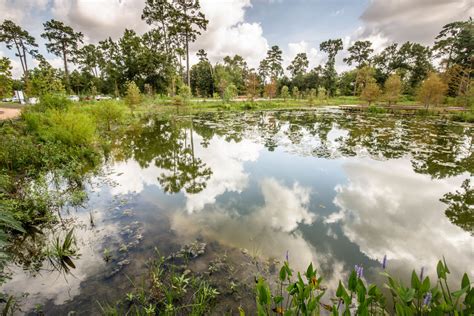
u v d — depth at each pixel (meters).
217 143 9.97
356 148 8.84
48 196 4.17
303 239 3.36
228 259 2.90
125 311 2.16
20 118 9.43
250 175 6.14
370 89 24.80
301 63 52.06
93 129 7.89
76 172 5.70
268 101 32.50
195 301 2.24
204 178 5.95
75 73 38.62
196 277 2.58
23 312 2.14
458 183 5.49
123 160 7.58
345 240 3.34
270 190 5.17
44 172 5.16
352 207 4.36
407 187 5.30
